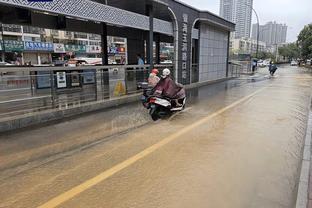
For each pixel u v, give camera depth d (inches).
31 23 473.7
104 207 128.0
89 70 375.2
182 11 585.0
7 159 186.7
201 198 137.1
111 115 330.3
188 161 183.9
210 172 167.2
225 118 314.3
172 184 151.4
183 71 620.4
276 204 133.1
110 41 2625.5
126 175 162.1
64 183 151.7
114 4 498.6
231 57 1958.7
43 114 294.7
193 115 330.6
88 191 142.9
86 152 200.5
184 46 610.2
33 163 180.1
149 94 320.2
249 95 513.3
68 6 319.9
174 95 325.7
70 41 2439.7
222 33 858.8
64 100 340.2
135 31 727.1
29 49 1804.9
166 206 129.7
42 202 132.0
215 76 840.9
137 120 303.4
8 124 260.1
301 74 1270.9
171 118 313.7
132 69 451.8
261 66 2148.1
